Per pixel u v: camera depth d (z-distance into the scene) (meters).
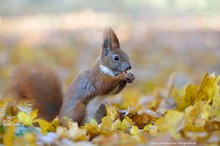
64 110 9.00
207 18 42.38
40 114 9.22
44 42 29.55
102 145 6.54
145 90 16.67
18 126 7.04
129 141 6.61
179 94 11.70
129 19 43.41
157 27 37.53
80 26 37.88
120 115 8.55
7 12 48.03
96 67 9.12
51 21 41.03
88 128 7.26
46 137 6.68
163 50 26.73
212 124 7.20
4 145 6.53
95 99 9.05
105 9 53.25
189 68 21.06
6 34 33.41
